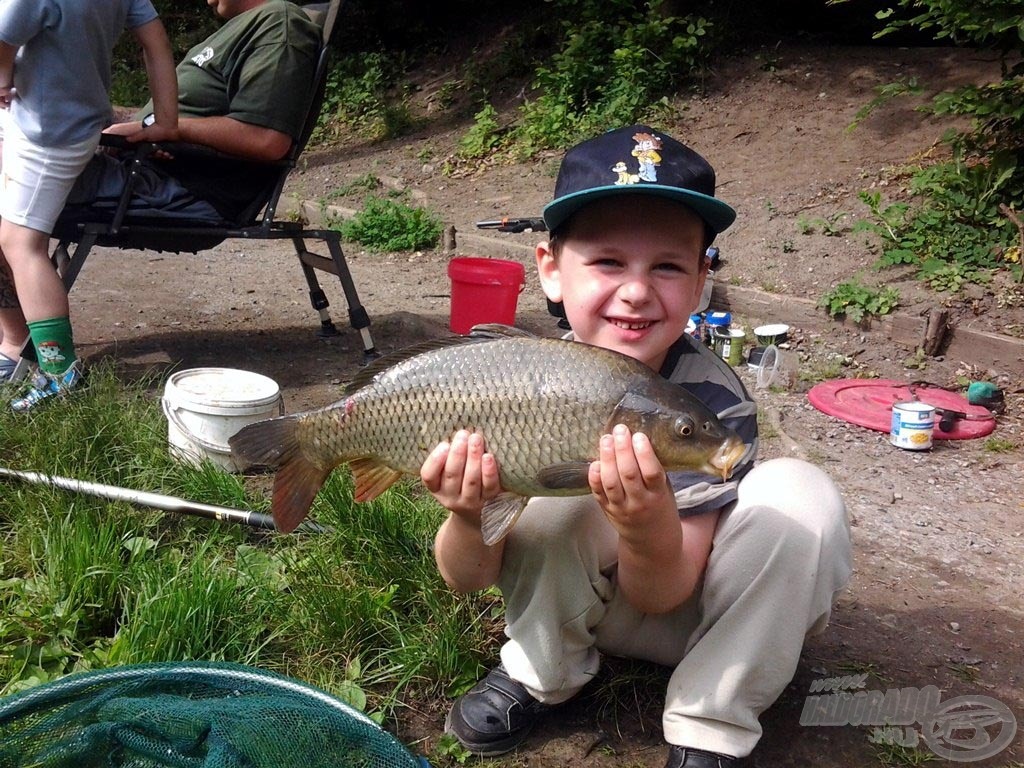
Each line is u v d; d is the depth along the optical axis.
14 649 1.22
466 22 7.34
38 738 0.94
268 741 0.92
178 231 2.33
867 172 3.93
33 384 2.00
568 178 1.09
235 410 1.73
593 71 5.35
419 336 2.89
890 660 1.36
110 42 2.09
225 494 1.64
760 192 3.94
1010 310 2.85
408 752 0.96
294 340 2.80
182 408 1.75
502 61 6.46
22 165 1.99
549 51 6.40
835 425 2.38
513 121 5.68
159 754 0.94
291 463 1.03
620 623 1.15
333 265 2.59
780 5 5.65
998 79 4.55
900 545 1.75
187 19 8.90
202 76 2.42
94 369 2.13
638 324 1.06
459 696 1.22
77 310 3.01
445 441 0.94
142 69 8.31
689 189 1.05
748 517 1.04
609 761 1.13
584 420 0.90
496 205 4.61
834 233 3.46
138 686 1.00
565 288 1.10
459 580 1.10
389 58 7.27
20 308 2.21
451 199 4.81
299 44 2.39
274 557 1.44
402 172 5.35
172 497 1.52
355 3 7.42
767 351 2.71
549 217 1.07
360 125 6.46
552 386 0.90
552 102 5.41
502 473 0.93
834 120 4.55
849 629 1.44
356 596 1.30
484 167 5.21
